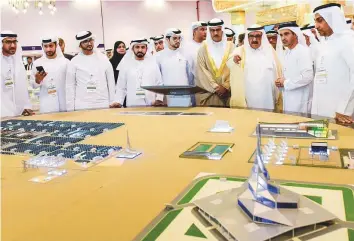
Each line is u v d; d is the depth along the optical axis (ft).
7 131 10.03
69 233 4.34
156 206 4.94
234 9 30.37
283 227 3.90
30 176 6.42
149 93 16.70
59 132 9.78
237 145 7.81
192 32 18.53
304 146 7.39
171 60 17.44
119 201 5.20
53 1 31.65
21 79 16.37
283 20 26.53
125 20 39.52
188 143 8.18
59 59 17.25
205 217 4.41
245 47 16.02
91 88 16.34
